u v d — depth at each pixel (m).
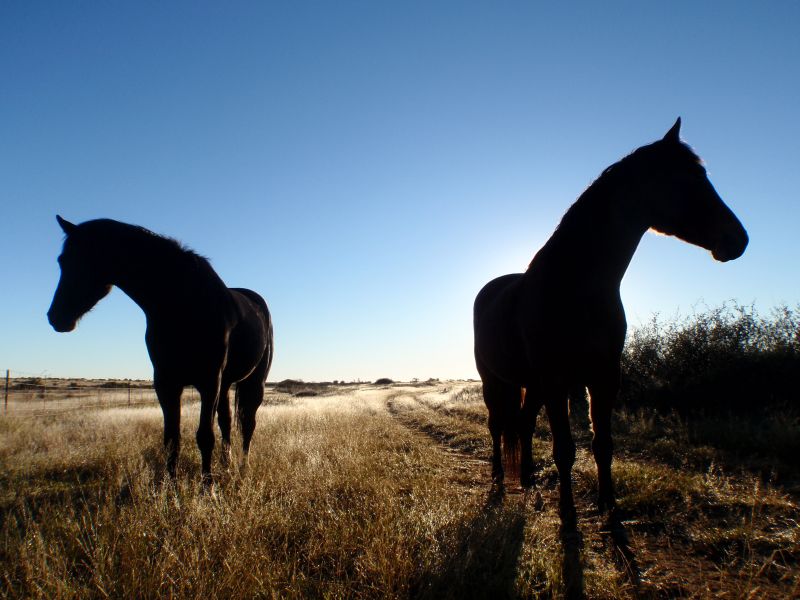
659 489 4.21
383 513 3.41
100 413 13.02
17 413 14.60
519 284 4.34
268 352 7.05
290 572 2.69
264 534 3.15
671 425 7.52
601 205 3.74
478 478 5.57
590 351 3.66
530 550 2.92
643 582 2.62
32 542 2.84
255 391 6.80
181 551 2.71
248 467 4.80
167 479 3.90
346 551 2.98
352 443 6.86
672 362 9.43
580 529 3.52
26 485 4.84
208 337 4.91
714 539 3.13
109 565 2.51
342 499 4.07
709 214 3.50
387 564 2.57
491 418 5.36
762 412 7.33
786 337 8.53
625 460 5.95
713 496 4.03
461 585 2.47
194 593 2.28
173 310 4.79
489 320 4.91
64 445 7.10
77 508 4.04
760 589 2.53
